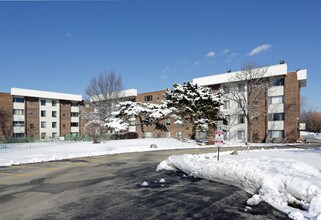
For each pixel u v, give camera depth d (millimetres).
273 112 39625
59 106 58812
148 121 41656
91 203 6730
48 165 14742
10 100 50688
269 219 5312
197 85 38375
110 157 19469
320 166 10156
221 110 45156
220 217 5496
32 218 5645
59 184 9273
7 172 12141
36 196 7559
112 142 33562
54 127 57844
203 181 9430
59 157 18984
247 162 9281
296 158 13023
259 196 6625
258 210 5883
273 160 10594
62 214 5879
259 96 40562
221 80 44281
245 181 7824
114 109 47312
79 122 62594
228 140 43875
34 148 27234
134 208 6242
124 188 8477
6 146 30484
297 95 37594
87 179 10211
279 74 38531
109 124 40594
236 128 43250
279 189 6641
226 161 9609
